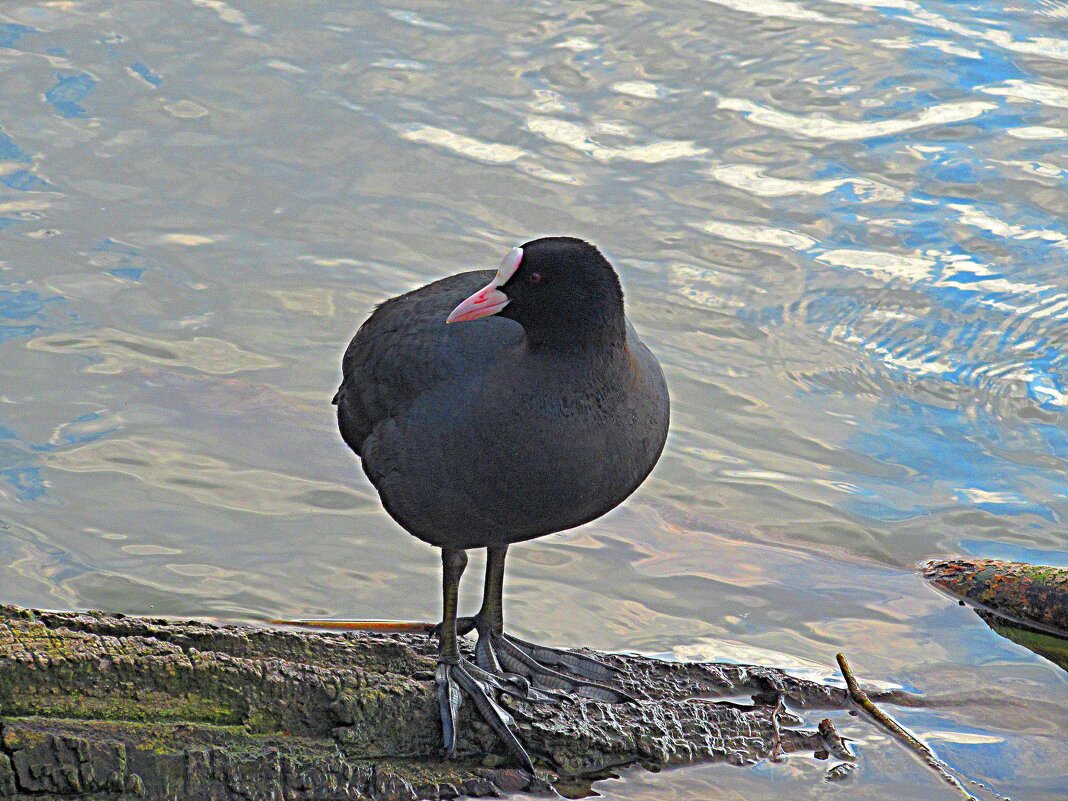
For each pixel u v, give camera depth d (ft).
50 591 35.06
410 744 27.63
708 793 28.07
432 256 48.67
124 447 40.65
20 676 25.36
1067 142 53.47
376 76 57.47
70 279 47.14
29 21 60.49
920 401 43.45
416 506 28.53
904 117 55.06
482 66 58.13
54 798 24.61
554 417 26.96
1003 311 46.47
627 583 36.45
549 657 31.53
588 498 27.78
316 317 46.24
